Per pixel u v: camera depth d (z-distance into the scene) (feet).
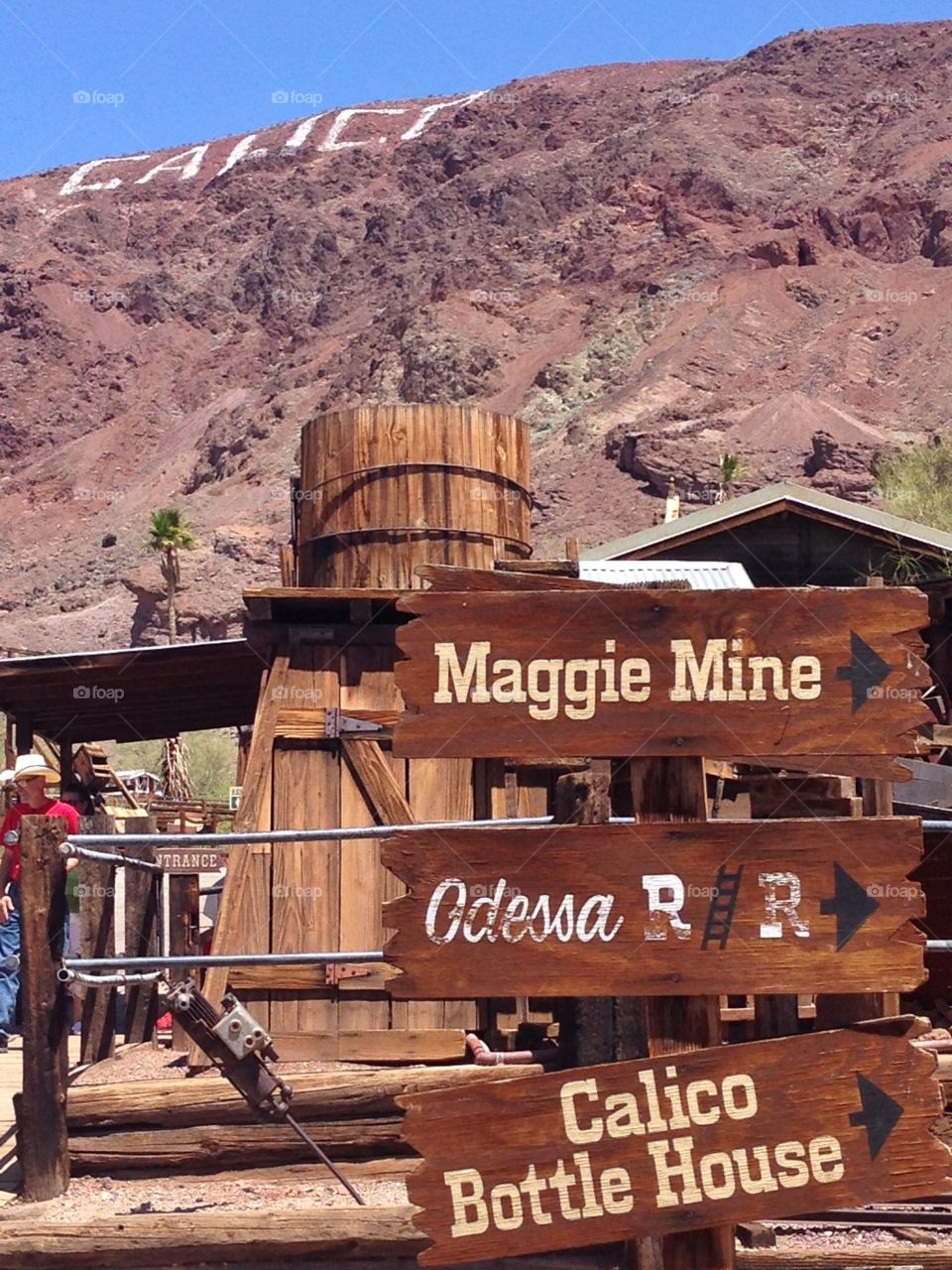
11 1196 19.89
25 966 19.63
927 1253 17.29
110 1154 20.45
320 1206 18.63
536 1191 14.76
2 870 29.91
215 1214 17.61
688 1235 15.06
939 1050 21.22
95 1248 17.39
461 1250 14.69
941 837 26.03
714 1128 14.87
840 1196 14.80
